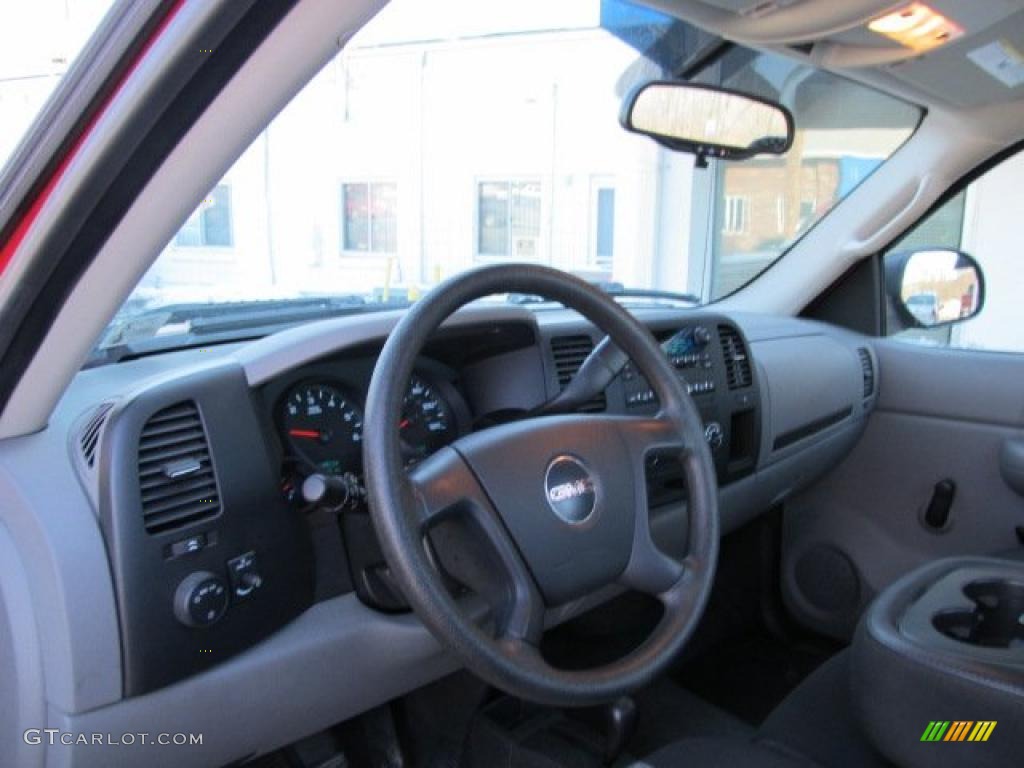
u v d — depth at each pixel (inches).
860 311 95.7
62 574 35.0
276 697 42.3
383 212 111.0
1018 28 60.4
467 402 56.6
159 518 37.4
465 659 33.3
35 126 28.7
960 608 44.8
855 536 89.3
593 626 77.4
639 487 42.0
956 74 70.5
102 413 38.7
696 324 68.7
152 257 33.1
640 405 61.2
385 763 61.3
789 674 81.0
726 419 70.2
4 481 36.5
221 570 39.2
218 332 57.8
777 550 92.0
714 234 115.5
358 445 47.6
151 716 37.6
